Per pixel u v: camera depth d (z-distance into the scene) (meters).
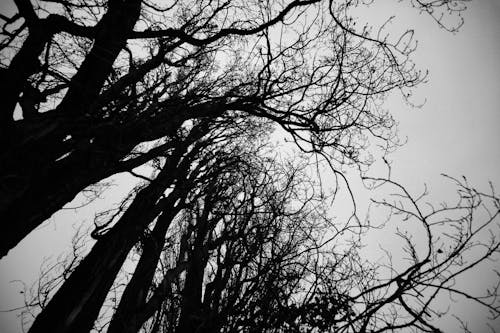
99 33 4.73
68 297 4.46
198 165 7.94
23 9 3.78
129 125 4.90
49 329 4.12
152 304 4.89
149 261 5.95
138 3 5.75
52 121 4.21
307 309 3.53
